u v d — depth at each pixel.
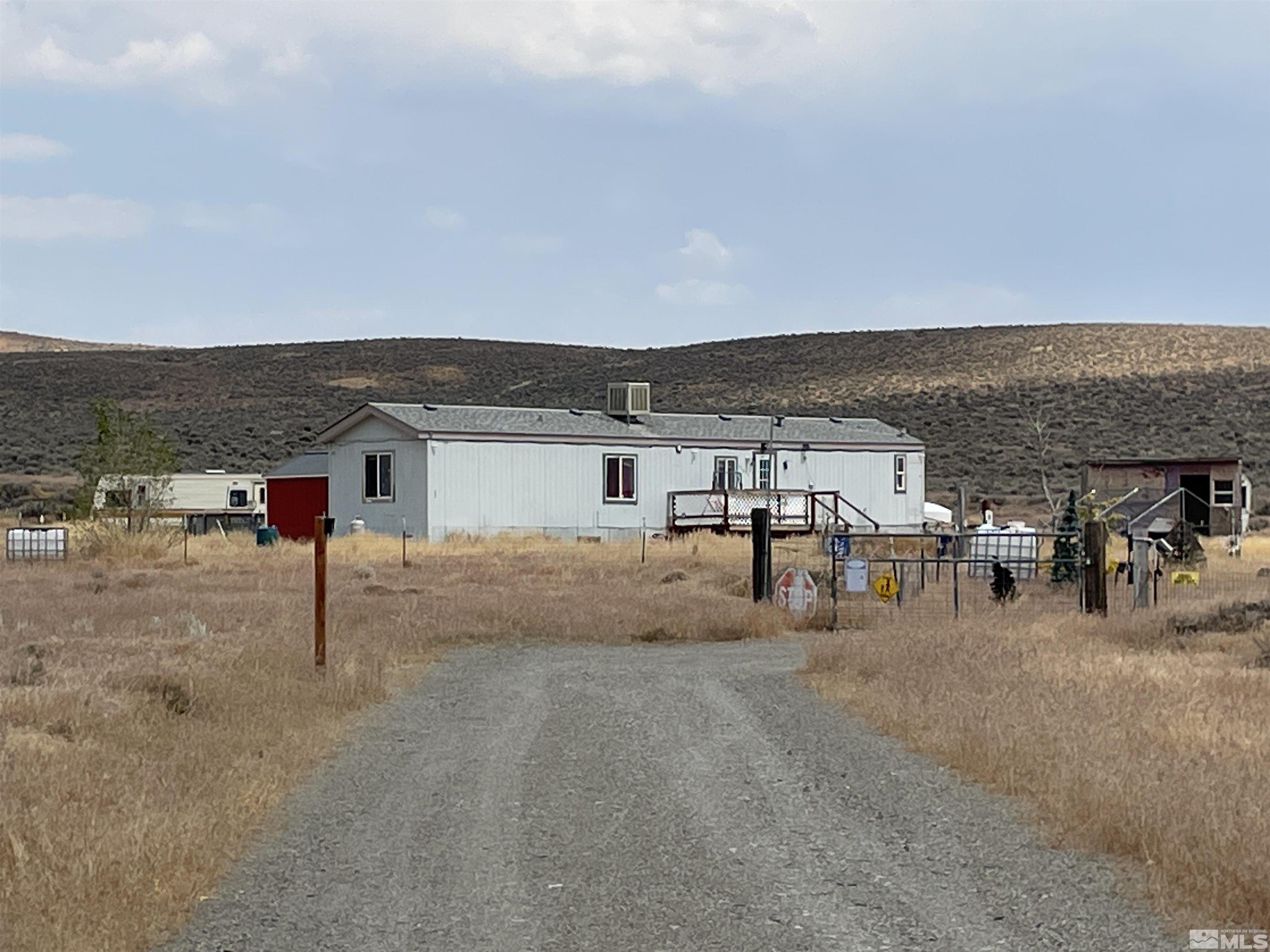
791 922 8.90
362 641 22.22
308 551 45.69
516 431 52.19
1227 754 12.51
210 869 10.00
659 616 26.41
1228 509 56.69
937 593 30.78
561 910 9.20
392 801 12.26
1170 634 22.19
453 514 50.81
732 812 11.79
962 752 13.44
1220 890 8.99
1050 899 9.30
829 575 32.44
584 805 12.09
